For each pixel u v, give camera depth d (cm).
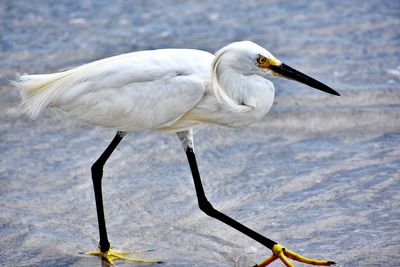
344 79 1619
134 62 912
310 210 1068
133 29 2012
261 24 2027
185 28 2008
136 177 1203
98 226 1030
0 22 2077
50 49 1859
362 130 1363
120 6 2233
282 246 938
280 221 1039
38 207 1092
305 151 1284
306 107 1482
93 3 2266
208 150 1305
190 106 916
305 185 1152
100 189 959
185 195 1135
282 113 1457
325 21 2036
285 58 1756
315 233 998
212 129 1399
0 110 1486
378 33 1920
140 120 925
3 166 1239
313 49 1816
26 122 1439
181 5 2236
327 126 1389
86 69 923
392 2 2194
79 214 1074
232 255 953
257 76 903
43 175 1206
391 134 1338
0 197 1122
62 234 1012
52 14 2156
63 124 1437
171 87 905
